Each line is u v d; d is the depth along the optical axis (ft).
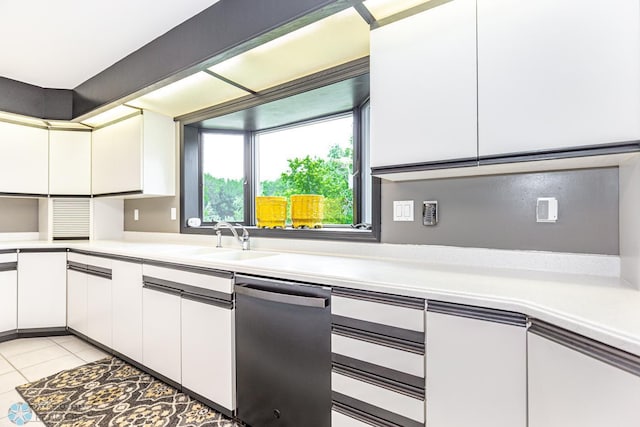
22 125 9.97
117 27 6.91
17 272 9.16
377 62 4.97
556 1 3.66
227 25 5.91
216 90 7.72
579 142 3.56
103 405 5.96
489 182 5.15
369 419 4.04
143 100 8.41
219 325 5.61
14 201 11.00
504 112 4.00
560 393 2.79
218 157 10.16
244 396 5.35
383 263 5.53
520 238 4.91
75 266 9.21
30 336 9.30
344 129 8.27
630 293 3.45
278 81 7.23
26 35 7.21
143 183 9.07
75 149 10.62
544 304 3.05
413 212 5.84
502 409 3.22
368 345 4.05
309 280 4.60
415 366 3.72
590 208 4.44
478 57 4.17
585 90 3.52
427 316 3.65
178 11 6.38
